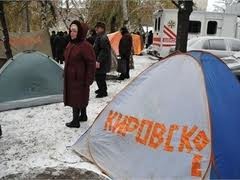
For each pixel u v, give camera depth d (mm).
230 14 18750
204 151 4074
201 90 4316
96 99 8586
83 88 6098
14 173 4477
